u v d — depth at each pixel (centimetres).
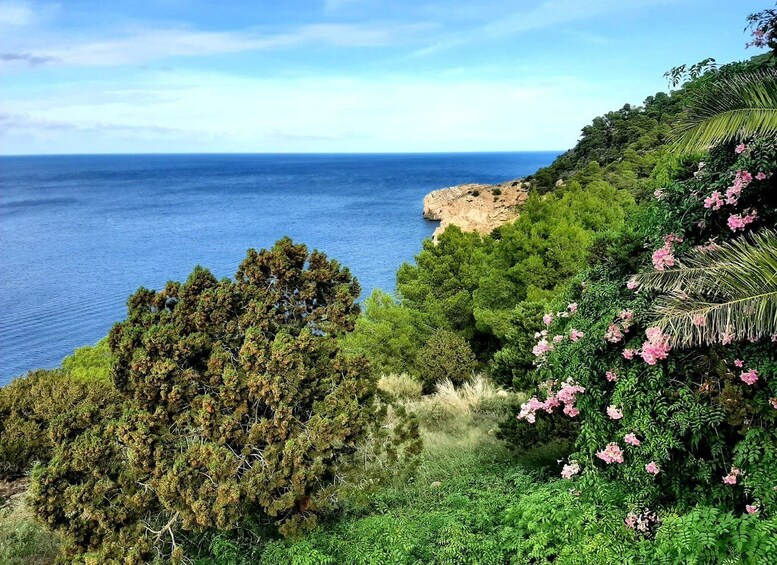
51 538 830
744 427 523
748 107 532
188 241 7512
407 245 6638
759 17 627
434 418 1353
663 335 529
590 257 1010
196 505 654
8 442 1088
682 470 582
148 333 739
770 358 519
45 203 13362
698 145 567
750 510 494
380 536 689
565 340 694
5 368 3061
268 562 688
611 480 622
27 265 6016
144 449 684
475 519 704
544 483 822
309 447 726
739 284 488
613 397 591
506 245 1858
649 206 785
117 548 680
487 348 1934
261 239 7519
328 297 908
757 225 586
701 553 465
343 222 8956
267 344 755
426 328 1903
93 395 1143
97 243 7450
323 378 820
